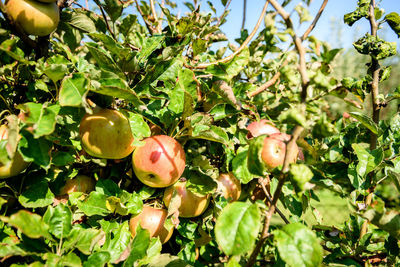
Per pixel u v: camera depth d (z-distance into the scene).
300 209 0.51
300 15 0.25
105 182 0.44
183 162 0.43
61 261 0.31
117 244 0.38
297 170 0.26
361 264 0.48
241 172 0.41
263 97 0.61
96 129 0.38
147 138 0.43
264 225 0.28
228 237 0.28
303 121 0.25
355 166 0.48
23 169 0.38
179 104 0.43
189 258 0.45
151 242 0.41
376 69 0.46
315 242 0.26
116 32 0.64
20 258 0.36
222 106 0.46
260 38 0.61
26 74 0.40
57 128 0.40
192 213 0.45
